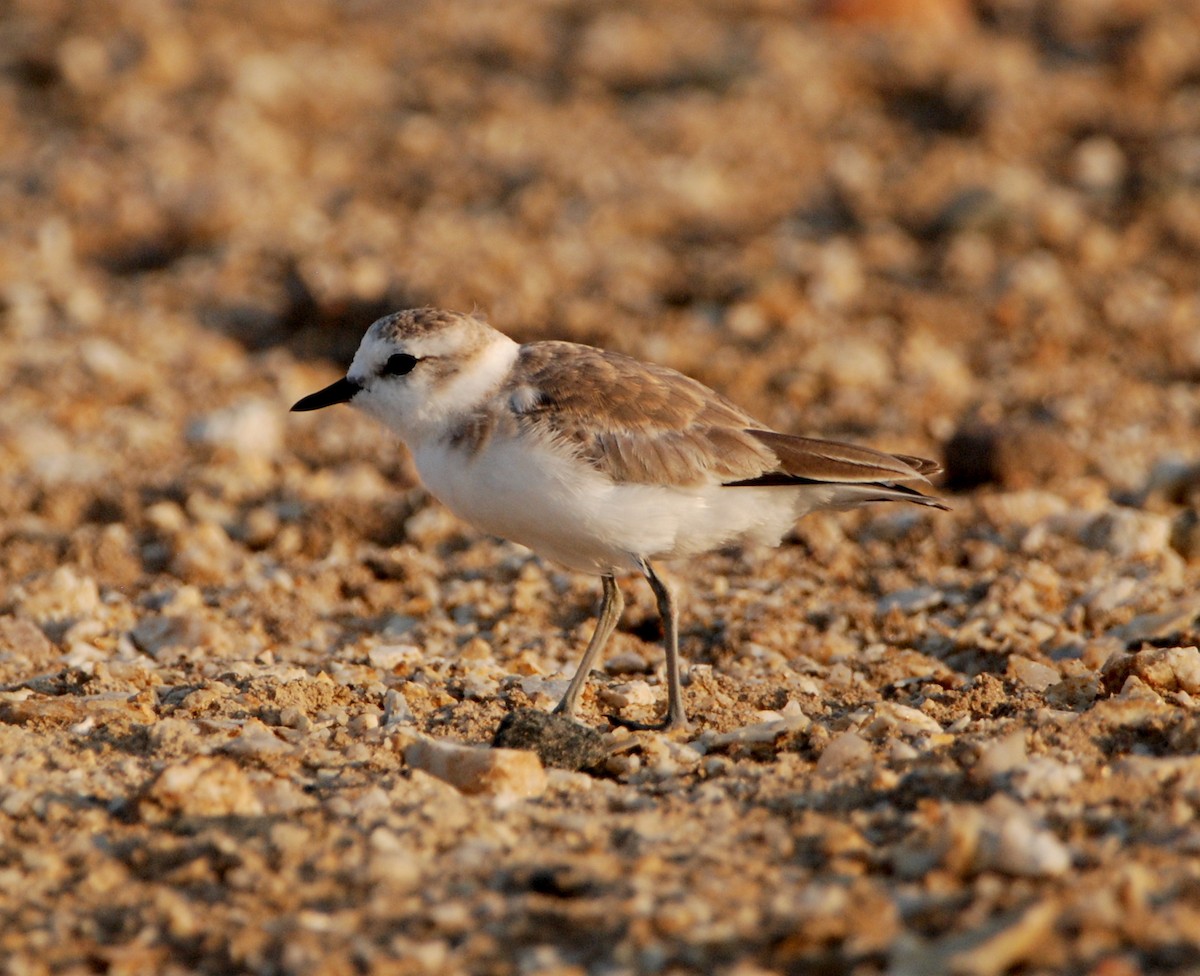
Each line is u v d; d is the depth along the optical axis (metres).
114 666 9.52
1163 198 19.62
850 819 6.85
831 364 15.74
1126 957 5.42
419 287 17.25
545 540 8.58
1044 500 12.40
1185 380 15.90
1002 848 6.12
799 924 5.75
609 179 20.61
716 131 22.14
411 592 11.59
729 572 11.81
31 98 23.52
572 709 8.75
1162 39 23.61
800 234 19.31
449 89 23.95
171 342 17.14
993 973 5.38
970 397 15.49
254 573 11.95
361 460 14.40
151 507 13.07
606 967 5.66
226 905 6.20
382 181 21.11
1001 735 7.73
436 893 6.20
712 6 27.23
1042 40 25.69
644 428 8.41
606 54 24.72
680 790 7.50
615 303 17.31
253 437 14.61
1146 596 10.59
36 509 13.10
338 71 24.48
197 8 26.23
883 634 10.66
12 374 16.17
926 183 20.31
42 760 7.72
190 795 6.98
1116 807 6.77
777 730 8.22
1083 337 16.62
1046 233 18.80
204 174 20.88
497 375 8.70
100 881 6.42
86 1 26.05
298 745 7.95
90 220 19.91
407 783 7.32
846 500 8.80
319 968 5.65
